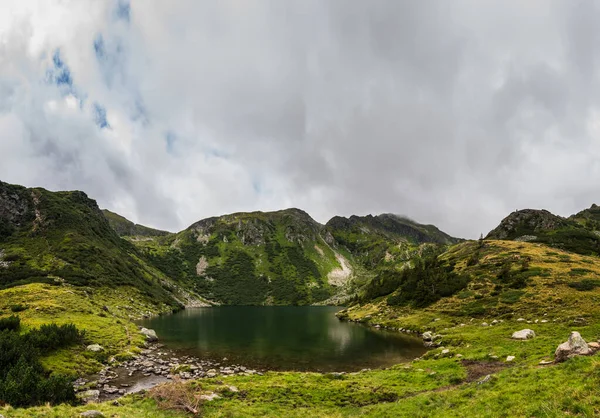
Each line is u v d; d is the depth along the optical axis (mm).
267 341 83062
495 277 100688
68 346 59656
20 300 90875
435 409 24000
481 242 157875
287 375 42688
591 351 28188
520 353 40594
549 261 104438
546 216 186875
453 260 144875
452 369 39688
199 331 102312
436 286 108312
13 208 193125
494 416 19188
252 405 30859
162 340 85375
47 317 78938
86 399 38406
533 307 71250
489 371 36469
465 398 24844
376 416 25734
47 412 23562
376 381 38812
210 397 31922
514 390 22391
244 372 52906
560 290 76812
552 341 43844
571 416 16078
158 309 159125
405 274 149375
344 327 110062
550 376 23078
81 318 84750
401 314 106938
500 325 65375
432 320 87938
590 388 18172
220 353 68562
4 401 31688
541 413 17344
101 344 67375
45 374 47094
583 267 94875
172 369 54250
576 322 55156
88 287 134375
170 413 28047
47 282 123250
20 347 46500
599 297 67688
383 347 70250
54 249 162875
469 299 90938
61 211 199375
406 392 33656
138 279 186250
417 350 65125
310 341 82062
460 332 67562
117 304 132125
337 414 28000
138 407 29156
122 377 50906
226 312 187750
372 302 147125
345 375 42812
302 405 31422
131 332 85812
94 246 179125
